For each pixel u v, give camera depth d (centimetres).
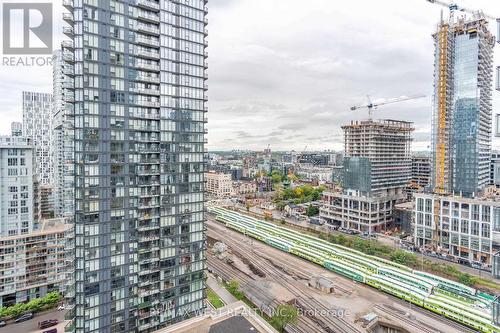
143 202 9631
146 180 9669
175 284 10250
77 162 8556
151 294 9775
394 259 15675
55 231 12031
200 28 10706
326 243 18062
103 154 8862
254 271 15338
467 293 11919
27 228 11750
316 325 10688
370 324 10638
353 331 10350
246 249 18400
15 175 11494
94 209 8750
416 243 18325
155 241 9875
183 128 10331
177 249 10269
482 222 15512
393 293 12600
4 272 11162
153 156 9781
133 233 9400
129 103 9281
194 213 10625
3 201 11319
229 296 12838
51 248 11981
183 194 10362
